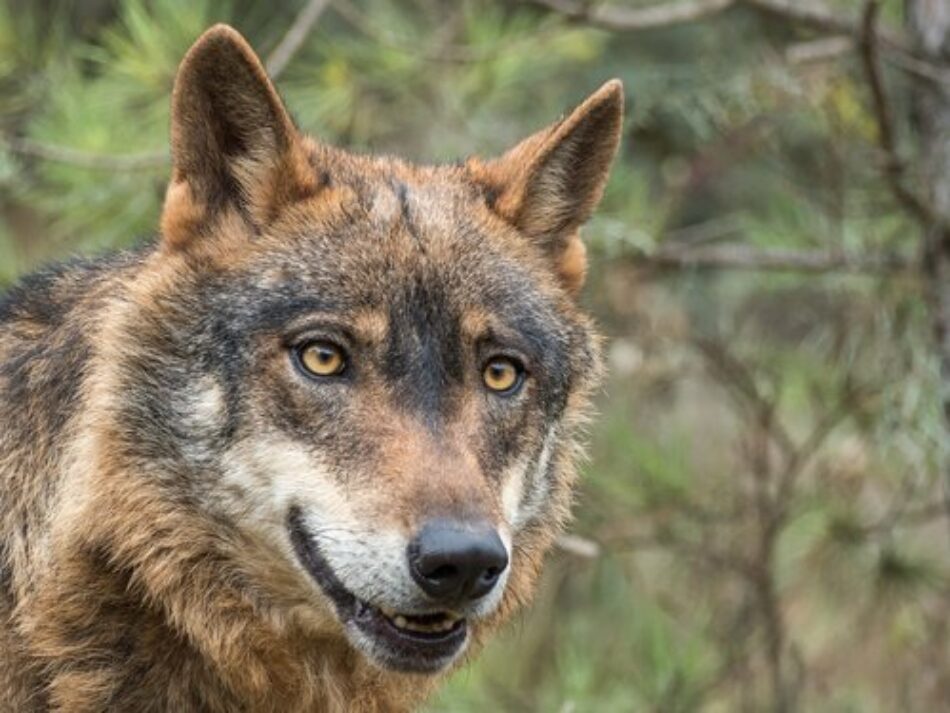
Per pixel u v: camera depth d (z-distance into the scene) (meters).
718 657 15.18
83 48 13.59
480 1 14.23
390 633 8.16
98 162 12.30
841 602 15.50
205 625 8.46
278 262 8.54
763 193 17.70
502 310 8.66
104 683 8.40
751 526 15.00
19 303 9.29
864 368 14.48
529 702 15.18
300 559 8.30
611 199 13.70
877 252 13.67
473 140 14.23
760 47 14.83
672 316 15.39
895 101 13.95
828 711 15.59
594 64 16.50
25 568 8.45
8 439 8.77
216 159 8.77
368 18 14.48
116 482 8.37
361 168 9.30
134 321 8.49
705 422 17.44
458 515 7.82
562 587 16.42
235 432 8.33
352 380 8.30
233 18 14.53
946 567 15.67
